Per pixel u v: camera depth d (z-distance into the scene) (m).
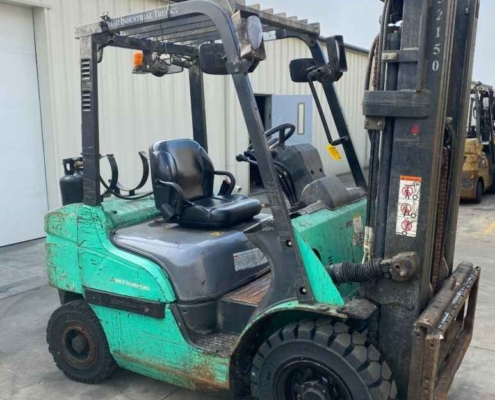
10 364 3.53
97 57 2.90
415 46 2.07
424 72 2.07
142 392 3.18
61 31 6.39
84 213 3.04
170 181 3.15
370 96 2.18
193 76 3.75
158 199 3.19
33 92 6.40
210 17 2.34
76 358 3.27
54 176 6.56
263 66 9.91
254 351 2.65
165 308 2.72
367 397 2.17
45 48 6.27
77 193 3.29
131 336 2.92
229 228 3.16
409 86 2.12
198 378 2.66
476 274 2.80
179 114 8.15
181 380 2.76
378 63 2.21
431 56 2.06
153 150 3.27
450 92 2.49
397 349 2.29
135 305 2.83
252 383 2.50
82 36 2.87
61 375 3.39
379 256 2.31
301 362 2.32
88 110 2.93
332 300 2.24
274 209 2.30
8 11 6.02
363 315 2.14
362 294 2.34
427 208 2.16
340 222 2.69
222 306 2.79
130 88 7.32
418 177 2.16
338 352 2.21
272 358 2.40
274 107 9.08
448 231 2.66
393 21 2.23
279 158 2.98
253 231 2.44
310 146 3.11
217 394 2.70
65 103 6.55
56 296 4.71
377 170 2.29
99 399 3.10
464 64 2.45
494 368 3.37
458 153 2.56
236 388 2.62
